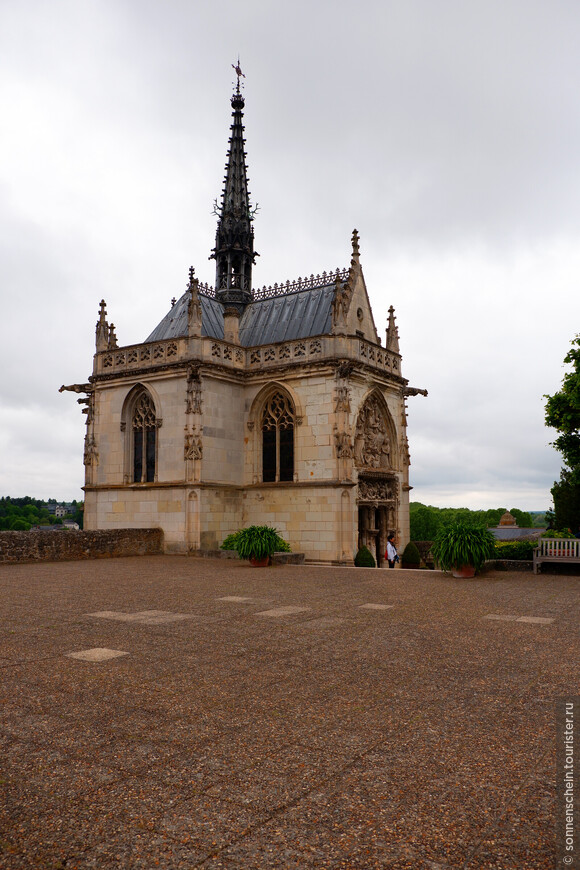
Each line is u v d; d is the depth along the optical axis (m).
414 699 8.80
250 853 5.12
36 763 6.73
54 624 13.96
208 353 36.94
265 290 46.22
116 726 7.77
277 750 7.07
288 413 37.69
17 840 5.30
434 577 23.92
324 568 27.73
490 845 5.21
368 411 39.31
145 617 14.88
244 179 48.91
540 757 6.86
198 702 8.65
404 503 42.03
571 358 29.22
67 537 31.52
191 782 6.30
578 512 43.22
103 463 40.25
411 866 4.95
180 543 35.62
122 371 39.09
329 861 5.02
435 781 6.32
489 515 107.56
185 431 36.06
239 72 49.94
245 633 13.08
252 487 38.03
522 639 12.55
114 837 5.35
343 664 10.64
